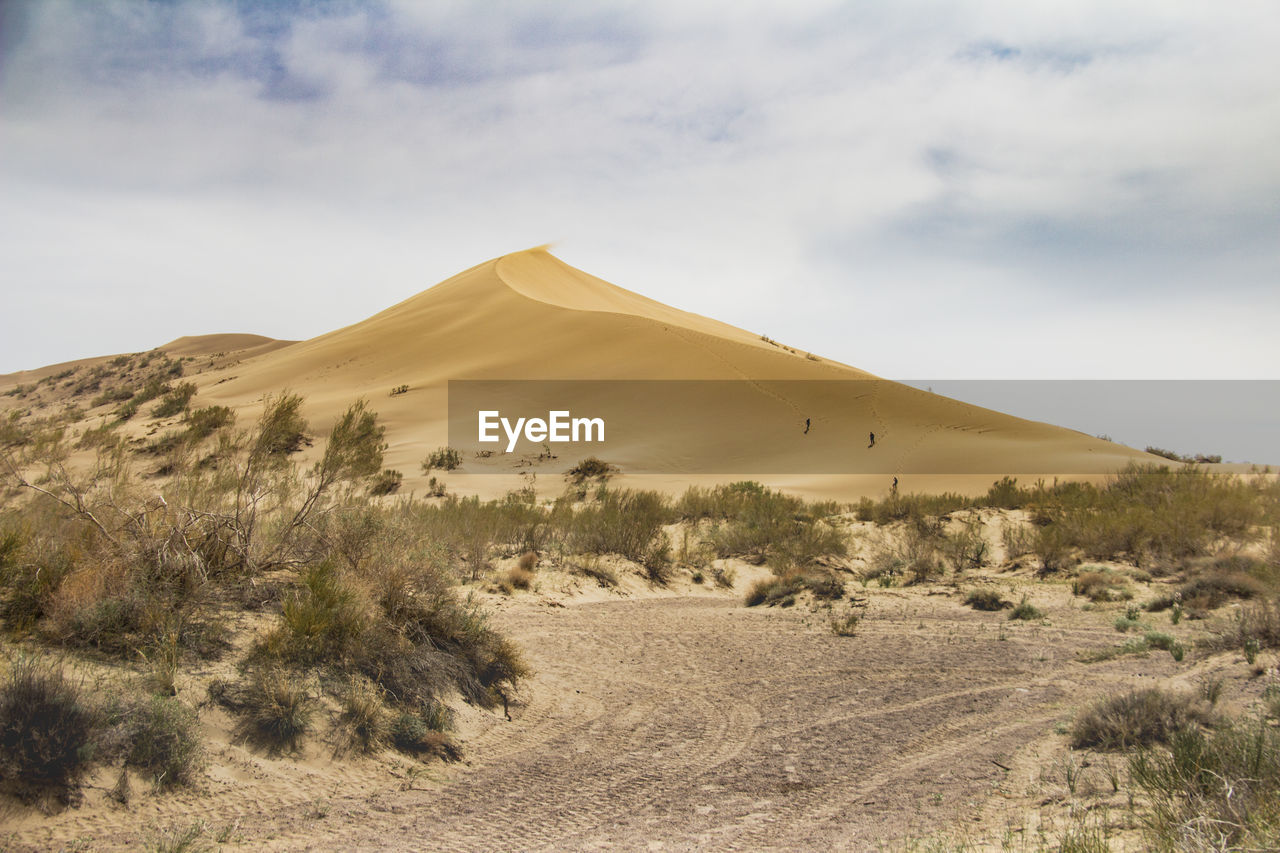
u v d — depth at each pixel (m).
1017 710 7.52
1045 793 5.30
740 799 5.54
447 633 7.84
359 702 6.18
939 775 5.89
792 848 4.65
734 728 7.20
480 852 4.60
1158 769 5.09
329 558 7.64
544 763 6.25
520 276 103.25
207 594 7.10
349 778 5.49
